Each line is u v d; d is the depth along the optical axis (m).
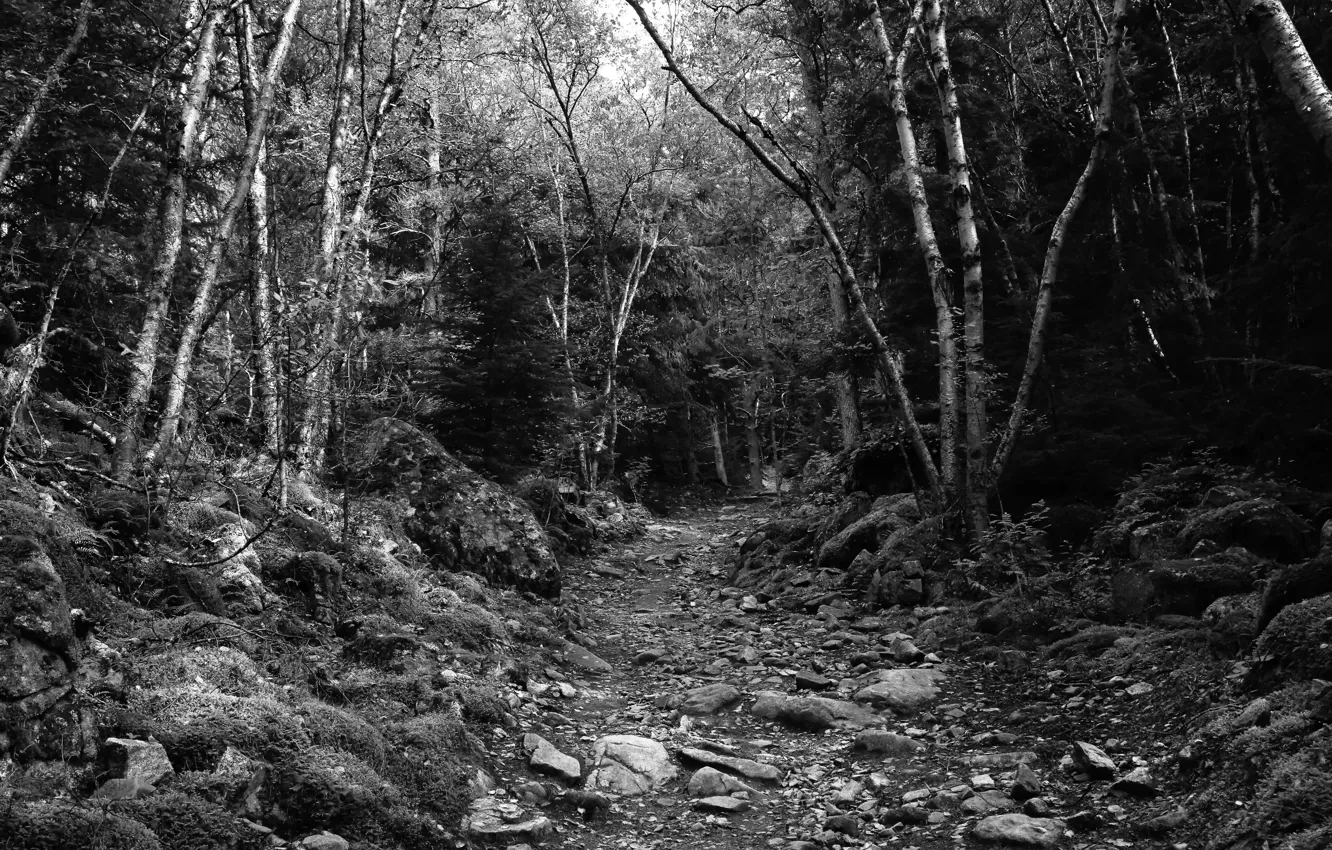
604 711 6.78
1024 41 15.33
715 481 31.80
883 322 14.01
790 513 15.66
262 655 5.34
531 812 4.86
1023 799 4.86
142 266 9.78
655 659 8.40
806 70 16.86
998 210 14.25
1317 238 8.74
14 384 5.43
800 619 9.74
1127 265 11.45
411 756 4.81
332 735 4.54
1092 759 4.94
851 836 4.76
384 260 18.92
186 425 7.38
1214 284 12.20
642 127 24.45
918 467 12.44
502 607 8.82
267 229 9.59
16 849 3.08
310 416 8.70
